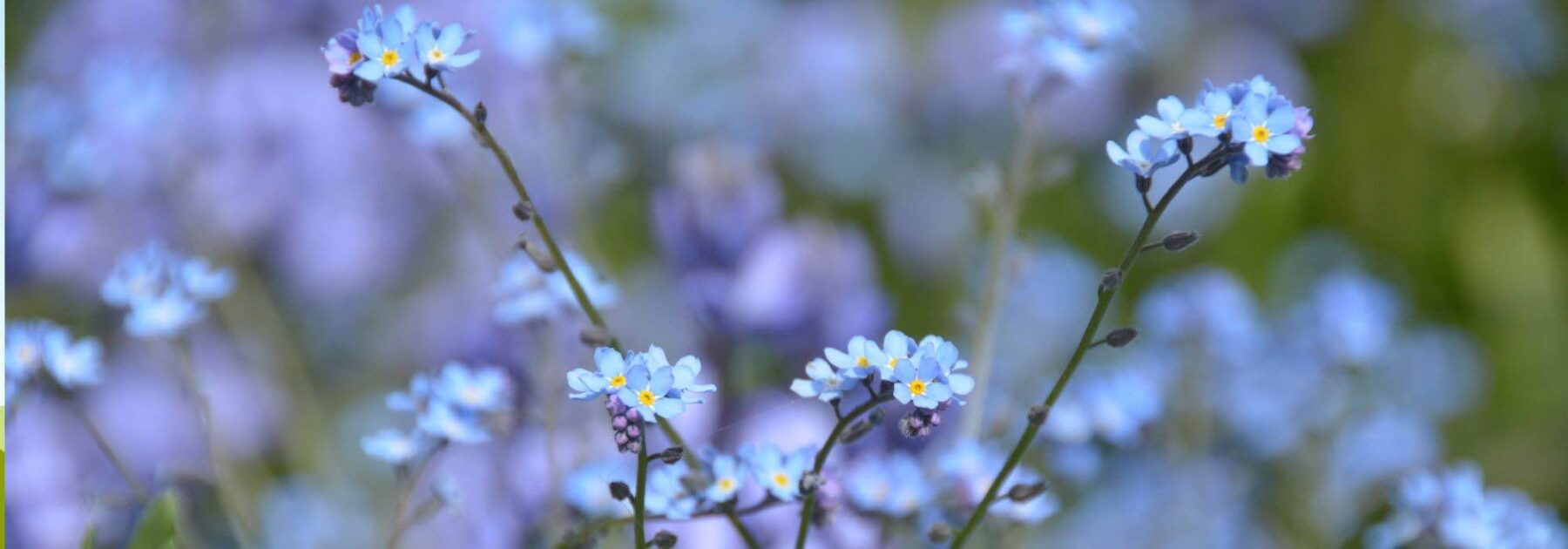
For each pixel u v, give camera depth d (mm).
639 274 1067
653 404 547
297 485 870
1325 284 938
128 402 961
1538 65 1353
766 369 754
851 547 657
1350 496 949
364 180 1111
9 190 971
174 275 669
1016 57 705
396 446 629
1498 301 1218
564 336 707
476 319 722
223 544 756
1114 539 869
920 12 1239
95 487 708
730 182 751
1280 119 546
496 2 1003
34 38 1218
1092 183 1219
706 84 1210
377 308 1104
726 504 590
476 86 952
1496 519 662
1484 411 1158
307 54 1152
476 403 632
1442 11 1347
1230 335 836
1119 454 859
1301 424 877
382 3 1124
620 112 1190
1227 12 1279
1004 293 707
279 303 1096
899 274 1161
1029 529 668
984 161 1206
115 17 1160
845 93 1216
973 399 686
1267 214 1201
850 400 694
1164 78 1247
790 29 1250
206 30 1145
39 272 996
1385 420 997
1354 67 1326
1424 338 1146
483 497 733
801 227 756
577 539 599
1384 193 1299
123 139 905
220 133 1097
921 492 634
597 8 1201
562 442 706
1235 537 884
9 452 785
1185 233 557
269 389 918
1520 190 1281
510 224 896
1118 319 1108
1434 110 1331
